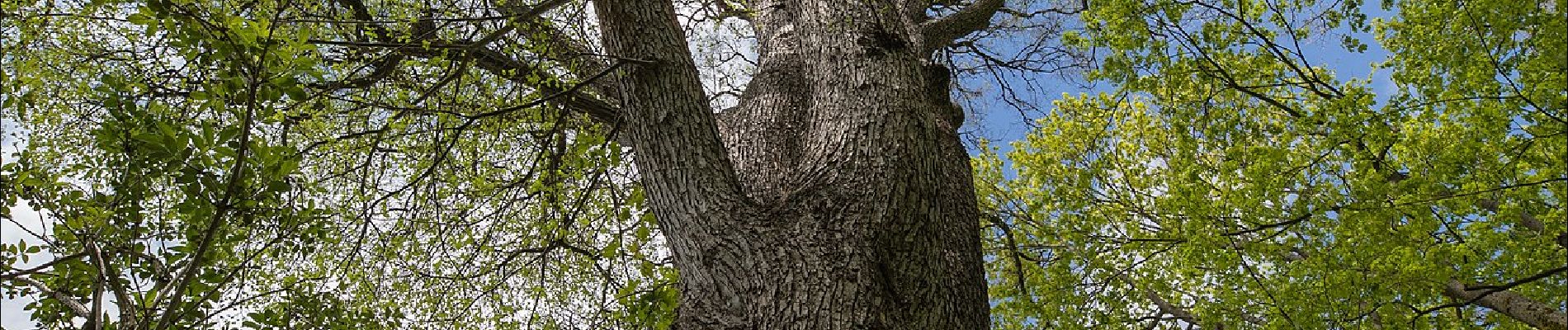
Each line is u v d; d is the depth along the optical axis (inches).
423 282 187.2
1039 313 274.8
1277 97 201.0
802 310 111.2
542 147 173.0
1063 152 281.9
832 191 123.5
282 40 86.2
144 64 145.9
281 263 150.9
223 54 80.7
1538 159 123.6
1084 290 279.6
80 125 143.7
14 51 121.6
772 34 189.3
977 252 133.6
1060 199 246.1
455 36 160.6
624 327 129.6
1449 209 142.1
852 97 140.3
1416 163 139.3
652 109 126.6
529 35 162.7
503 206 184.9
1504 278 156.4
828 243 116.5
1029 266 286.7
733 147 155.7
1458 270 166.1
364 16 182.4
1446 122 134.7
